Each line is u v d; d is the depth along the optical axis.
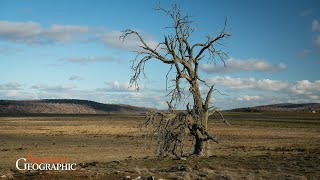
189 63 27.83
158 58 27.36
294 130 73.88
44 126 92.00
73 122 117.50
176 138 27.33
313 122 107.44
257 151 36.03
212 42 28.22
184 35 27.80
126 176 18.48
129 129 78.56
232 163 25.30
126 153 36.81
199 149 28.97
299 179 19.38
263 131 70.38
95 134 62.72
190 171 21.20
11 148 41.16
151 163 26.19
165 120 26.98
